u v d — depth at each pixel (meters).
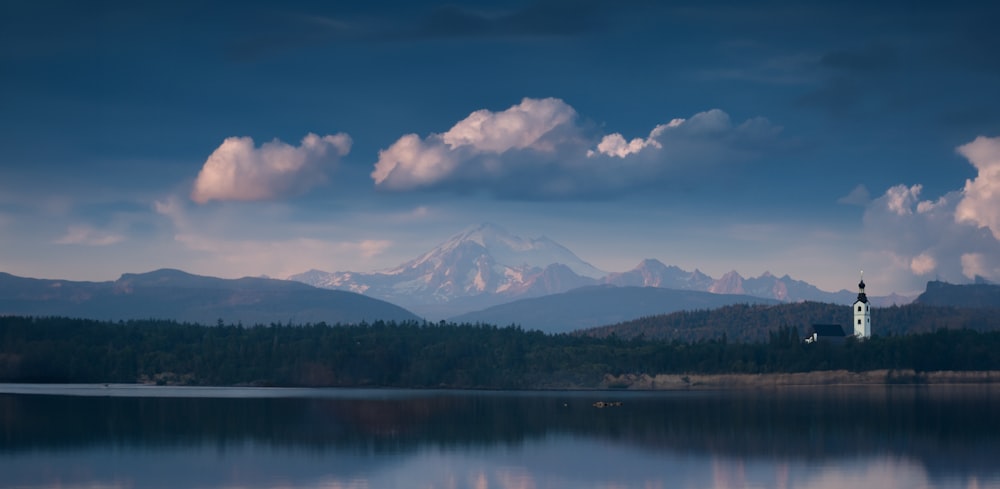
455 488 152.12
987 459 179.75
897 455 185.12
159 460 181.50
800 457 183.50
